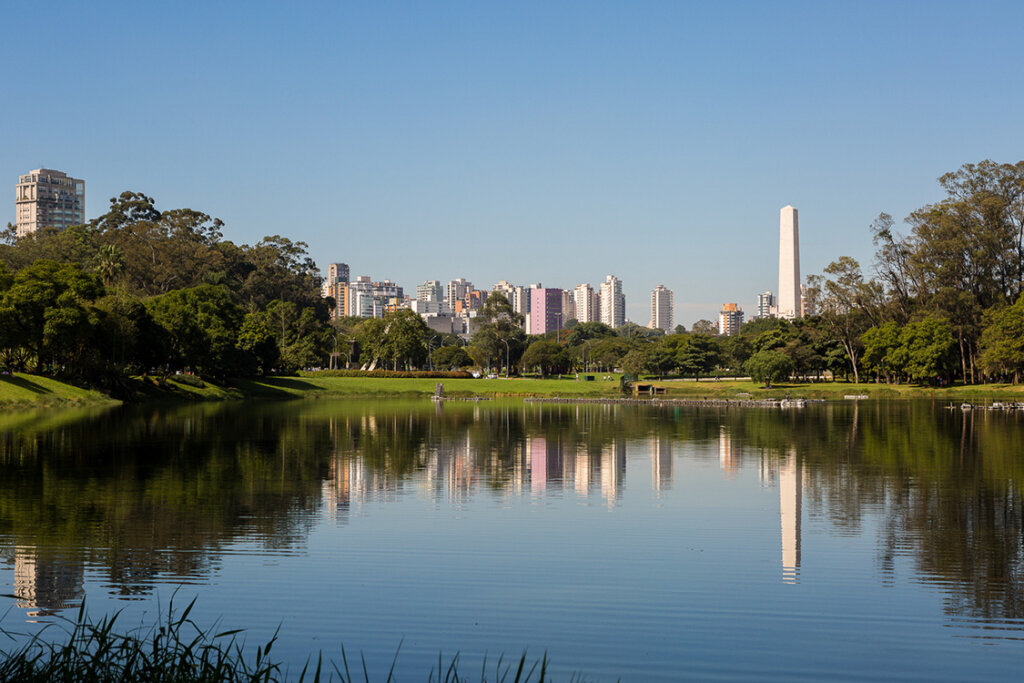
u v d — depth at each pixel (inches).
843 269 5487.2
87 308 3179.1
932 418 2829.7
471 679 532.4
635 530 966.4
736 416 3026.6
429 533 945.5
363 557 830.5
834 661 573.3
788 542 901.8
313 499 1149.7
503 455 1692.9
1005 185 4820.4
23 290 3051.2
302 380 5019.7
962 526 979.9
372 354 6151.6
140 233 6722.4
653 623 646.5
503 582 748.6
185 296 4392.2
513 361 7327.8
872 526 983.6
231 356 4217.5
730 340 7386.8
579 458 1646.2
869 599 705.0
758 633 624.7
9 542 879.1
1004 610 676.1
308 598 697.6
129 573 765.9
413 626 635.5
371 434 2150.6
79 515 1023.0
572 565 806.5
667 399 4165.8
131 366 3752.5
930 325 4694.9
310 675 535.2
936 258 4869.6
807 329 5895.7
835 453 1728.6
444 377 5777.6
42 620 633.0
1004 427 2407.7
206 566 792.3
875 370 5285.4
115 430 2133.4
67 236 6378.0
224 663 462.9
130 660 440.5
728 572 784.9
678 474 1421.0
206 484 1268.5
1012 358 4050.2
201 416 2704.2
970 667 563.2
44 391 3085.6
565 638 613.6
